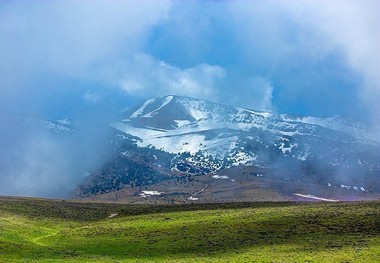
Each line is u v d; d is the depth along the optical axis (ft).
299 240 279.08
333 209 370.73
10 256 258.78
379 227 294.46
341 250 247.50
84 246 298.76
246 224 333.01
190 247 279.49
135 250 280.92
